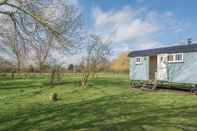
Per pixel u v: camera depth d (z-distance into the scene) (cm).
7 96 1806
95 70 3734
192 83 1903
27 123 934
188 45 1980
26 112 1155
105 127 862
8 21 1115
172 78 2111
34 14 1038
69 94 1931
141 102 1473
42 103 1449
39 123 931
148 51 2436
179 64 2038
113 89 2361
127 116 1047
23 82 3334
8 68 1623
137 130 821
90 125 893
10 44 1146
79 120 976
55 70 3064
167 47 2231
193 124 898
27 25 1075
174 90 2186
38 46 1111
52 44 1093
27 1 1042
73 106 1326
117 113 1113
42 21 1036
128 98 1681
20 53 1153
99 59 3238
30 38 1093
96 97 1739
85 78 2816
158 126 871
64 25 1112
